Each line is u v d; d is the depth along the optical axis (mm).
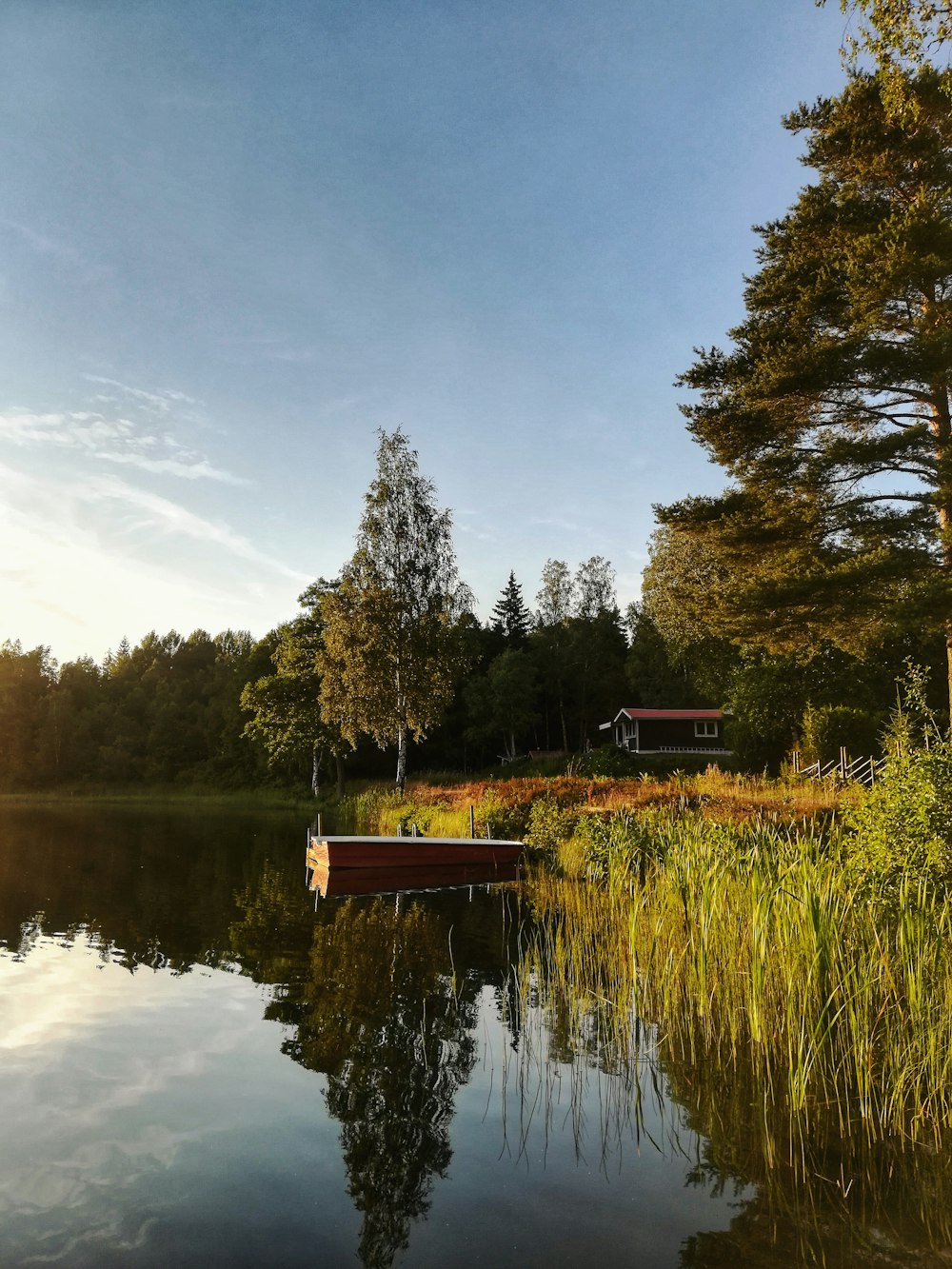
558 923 11219
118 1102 5453
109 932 11070
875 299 17000
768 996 6359
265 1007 7586
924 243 16734
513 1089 5613
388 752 57594
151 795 63844
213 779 64875
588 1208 4105
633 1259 3625
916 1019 5559
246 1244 3787
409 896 14430
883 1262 3605
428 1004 7605
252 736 45344
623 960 8516
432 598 34188
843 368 17547
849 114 18047
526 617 81438
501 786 24672
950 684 17141
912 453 17453
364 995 7949
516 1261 3631
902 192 18922
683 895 8602
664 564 44031
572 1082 5707
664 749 48719
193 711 75688
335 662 34281
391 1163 4605
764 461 19016
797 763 25219
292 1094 5598
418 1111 5281
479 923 11594
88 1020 7230
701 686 47562
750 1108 5242
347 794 45438
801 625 19141
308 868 18422
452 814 22672
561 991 7941
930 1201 4102
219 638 98062
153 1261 3633
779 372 17875
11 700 75875
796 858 8109
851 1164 4504
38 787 71688
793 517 19141
